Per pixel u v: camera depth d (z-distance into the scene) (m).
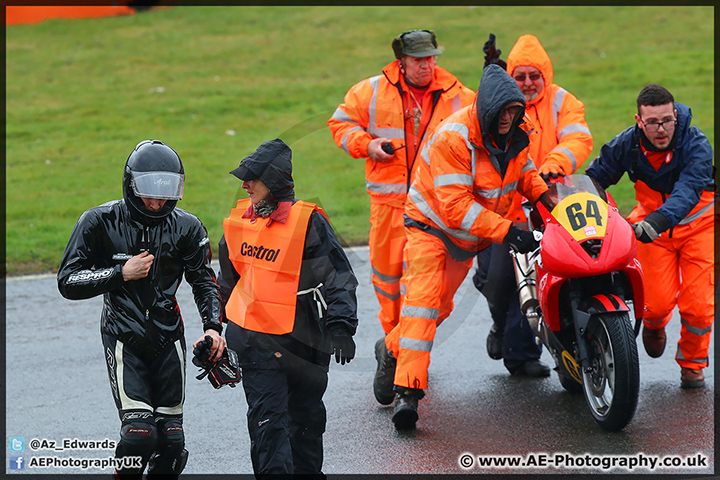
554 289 18.22
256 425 14.46
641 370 21.72
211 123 56.75
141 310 14.65
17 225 39.38
